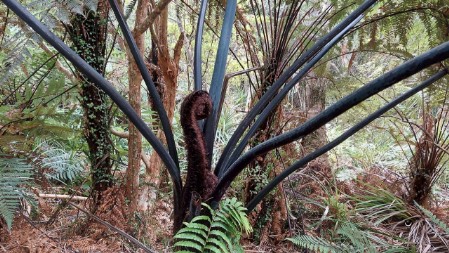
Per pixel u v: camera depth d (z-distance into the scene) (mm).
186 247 828
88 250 1192
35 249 1144
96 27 1233
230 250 789
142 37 1241
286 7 1464
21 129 1095
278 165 1489
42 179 1276
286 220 1603
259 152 690
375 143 3176
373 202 2098
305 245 1303
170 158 799
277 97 906
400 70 494
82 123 1355
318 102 2035
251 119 869
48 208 1358
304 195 1866
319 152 835
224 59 878
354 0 1446
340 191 2105
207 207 789
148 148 2348
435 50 469
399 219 1998
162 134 1592
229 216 809
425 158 2043
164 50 1483
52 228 1333
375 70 2424
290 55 1453
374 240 1659
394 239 1765
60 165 1731
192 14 1731
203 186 774
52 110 1101
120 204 1327
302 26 1608
